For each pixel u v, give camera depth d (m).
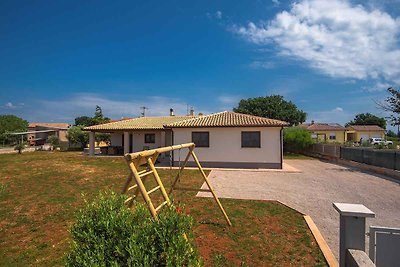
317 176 14.01
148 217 2.74
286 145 31.02
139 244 2.35
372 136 52.47
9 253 4.76
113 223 2.51
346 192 10.09
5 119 65.88
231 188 10.77
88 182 11.77
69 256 2.55
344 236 2.93
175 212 2.66
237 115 20.28
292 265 4.37
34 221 6.45
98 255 2.36
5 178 12.78
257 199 8.70
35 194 9.34
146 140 25.20
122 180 12.27
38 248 4.95
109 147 26.06
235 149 17.14
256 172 15.38
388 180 12.77
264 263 4.42
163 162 20.27
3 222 6.39
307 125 54.91
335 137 48.91
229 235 5.53
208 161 17.48
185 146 6.08
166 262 2.29
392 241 3.13
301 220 6.57
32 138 54.75
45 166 17.38
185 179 12.85
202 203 7.97
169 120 26.92
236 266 4.32
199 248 4.91
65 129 50.44
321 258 4.59
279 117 45.00
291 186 11.24
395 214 7.45
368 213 2.80
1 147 45.56
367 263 2.54
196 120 19.36
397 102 16.70
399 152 13.51
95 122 43.72
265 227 6.03
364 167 16.80
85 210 2.74
